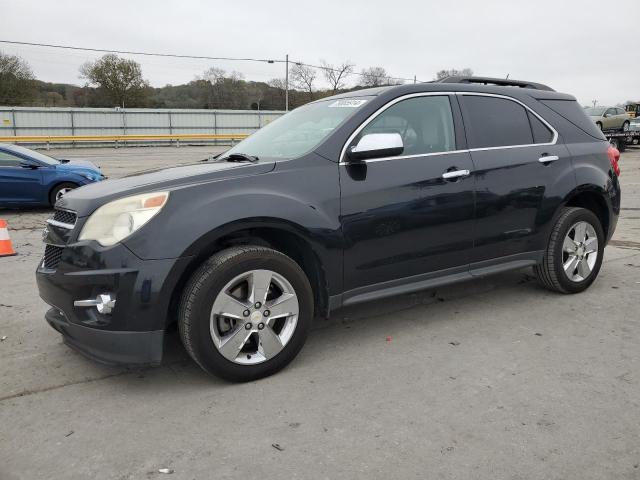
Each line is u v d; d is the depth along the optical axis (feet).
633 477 7.32
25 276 18.12
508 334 12.48
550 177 14.11
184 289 9.67
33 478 7.45
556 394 9.61
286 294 10.38
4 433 8.55
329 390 9.87
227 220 9.59
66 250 9.65
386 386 10.00
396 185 11.55
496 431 8.44
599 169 15.28
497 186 13.10
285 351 10.44
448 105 13.00
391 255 11.67
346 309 14.34
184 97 217.97
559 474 7.39
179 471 7.56
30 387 10.08
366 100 12.10
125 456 7.92
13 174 32.40
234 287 10.08
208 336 9.60
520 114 14.25
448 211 12.30
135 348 9.33
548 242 14.52
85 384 10.21
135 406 9.36
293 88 189.67
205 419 8.91
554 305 14.47
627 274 17.52
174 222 9.35
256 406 9.31
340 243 10.90
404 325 13.15
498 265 13.66
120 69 212.23
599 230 15.31
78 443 8.26
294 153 11.38
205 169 10.81
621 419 8.74
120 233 9.30
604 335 12.36
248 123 148.05
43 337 12.55
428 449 7.99
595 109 94.22
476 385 9.98
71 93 213.46
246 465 7.67
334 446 8.10
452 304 14.66
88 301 9.36
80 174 34.22
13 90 183.21
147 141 122.11
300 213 10.34
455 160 12.54
